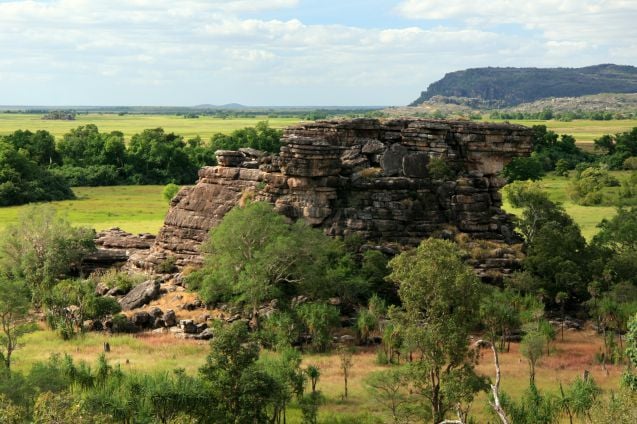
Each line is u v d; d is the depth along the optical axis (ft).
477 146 265.13
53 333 219.41
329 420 151.43
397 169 261.85
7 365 161.99
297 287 229.66
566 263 234.79
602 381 177.99
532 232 263.70
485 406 154.30
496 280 236.84
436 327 140.77
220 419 130.82
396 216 250.98
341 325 222.28
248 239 223.30
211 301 232.32
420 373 142.20
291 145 250.37
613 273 240.12
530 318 211.41
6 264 267.18
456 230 254.27
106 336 215.92
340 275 227.20
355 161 263.29
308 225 233.55
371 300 216.54
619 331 214.48
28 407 124.98
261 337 201.67
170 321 224.12
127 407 136.46
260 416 136.05
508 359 197.88
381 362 192.85
